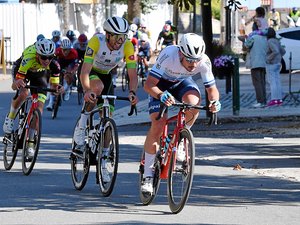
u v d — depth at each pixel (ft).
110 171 62.90
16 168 80.07
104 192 63.05
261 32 137.08
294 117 124.06
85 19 274.98
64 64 155.53
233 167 80.28
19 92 75.82
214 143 99.50
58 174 75.66
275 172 76.95
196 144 98.68
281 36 199.93
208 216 55.57
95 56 64.49
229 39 219.00
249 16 289.53
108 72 66.33
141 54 187.21
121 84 197.88
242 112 132.26
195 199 62.23
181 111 56.44
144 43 187.83
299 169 78.43
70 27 262.67
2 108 146.30
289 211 57.57
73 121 130.11
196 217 55.21
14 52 255.29
